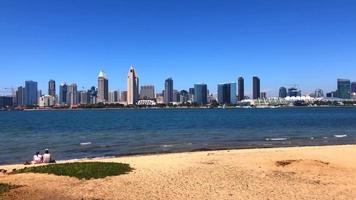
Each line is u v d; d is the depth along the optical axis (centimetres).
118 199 1861
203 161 3038
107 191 2002
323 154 3500
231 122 11512
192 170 2603
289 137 6312
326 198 1888
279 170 2609
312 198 1886
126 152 4412
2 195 1892
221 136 6606
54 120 14088
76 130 8562
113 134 7262
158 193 1970
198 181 2252
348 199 1873
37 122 12575
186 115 18925
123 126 9981
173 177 2361
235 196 1916
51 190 2006
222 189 2058
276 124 10219
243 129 8381
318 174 2462
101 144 5378
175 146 5019
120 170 2498
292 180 2286
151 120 13525
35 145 5331
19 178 2264
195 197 1897
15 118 16200
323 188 2088
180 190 2033
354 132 7356
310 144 5153
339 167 2719
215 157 3288
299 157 3269
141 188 2073
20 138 6531
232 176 2403
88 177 2294
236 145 5103
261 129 8338
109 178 2297
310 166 2700
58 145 5300
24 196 1888
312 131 7662
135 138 6334
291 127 8931
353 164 2894
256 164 2867
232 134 7044
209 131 7856
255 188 2083
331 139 5916
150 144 5325
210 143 5412
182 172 2527
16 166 3081
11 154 4409
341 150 3859
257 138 6162
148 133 7450
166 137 6481
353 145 4591
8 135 7212
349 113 19750
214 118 14788
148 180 2267
